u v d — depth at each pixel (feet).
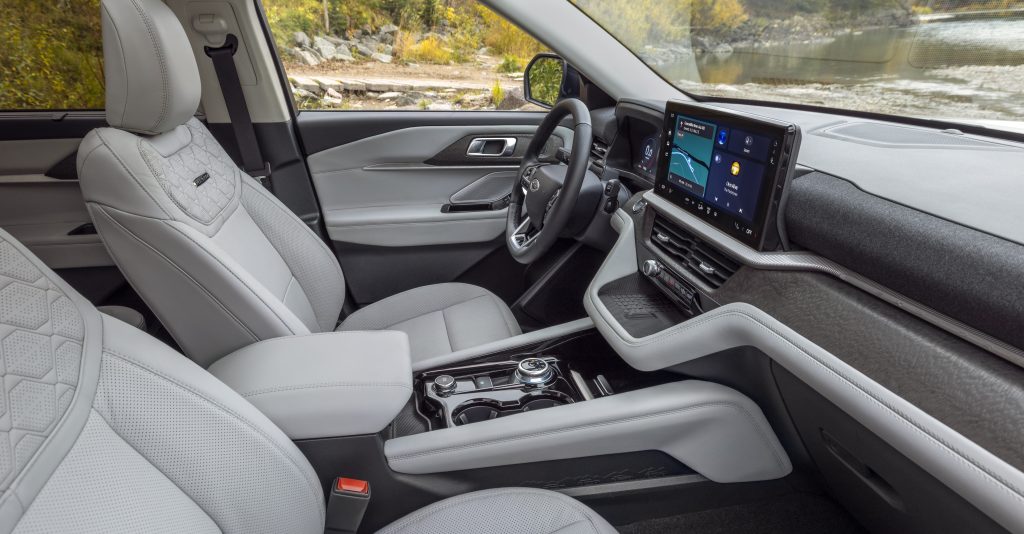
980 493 2.19
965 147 3.98
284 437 2.93
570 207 4.70
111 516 2.06
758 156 3.46
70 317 2.32
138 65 3.48
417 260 7.00
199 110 6.15
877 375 2.68
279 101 6.17
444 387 4.40
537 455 3.69
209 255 3.62
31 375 2.03
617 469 3.89
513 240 5.39
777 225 3.48
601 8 5.44
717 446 3.86
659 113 4.92
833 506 4.69
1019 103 4.07
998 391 2.30
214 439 2.56
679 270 4.25
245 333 3.82
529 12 5.33
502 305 5.73
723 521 4.62
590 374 4.94
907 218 2.89
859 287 3.10
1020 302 2.33
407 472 3.58
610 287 4.83
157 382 2.46
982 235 2.63
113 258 3.61
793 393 3.37
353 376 3.43
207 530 2.45
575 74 5.96
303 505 2.94
